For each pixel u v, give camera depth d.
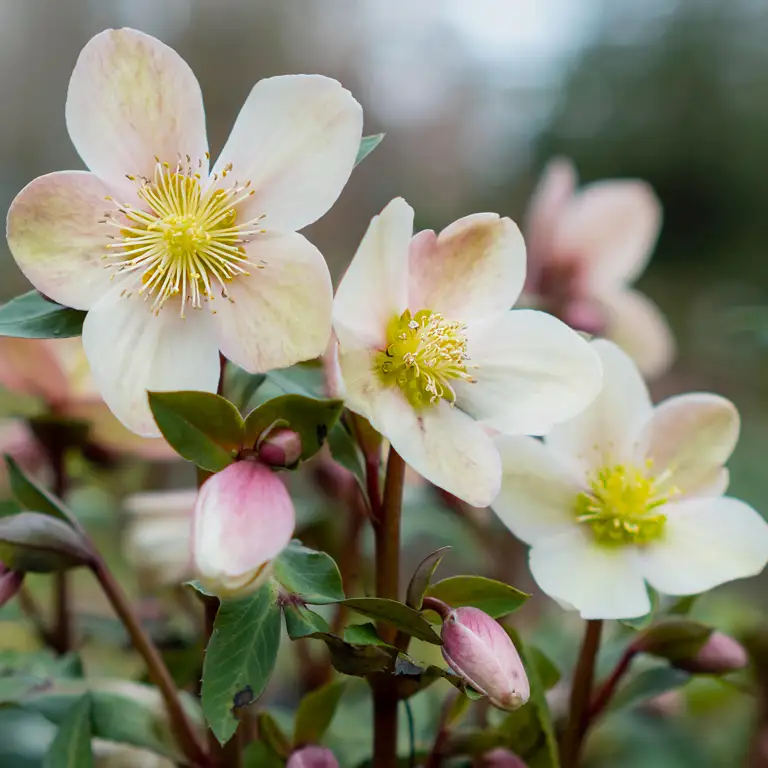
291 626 0.45
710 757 0.67
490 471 0.46
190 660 0.54
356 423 0.47
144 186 0.47
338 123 0.46
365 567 0.61
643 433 0.50
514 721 0.48
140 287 0.46
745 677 0.58
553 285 0.64
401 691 0.47
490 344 0.48
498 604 0.46
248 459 0.45
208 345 0.46
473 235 0.47
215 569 0.43
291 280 0.46
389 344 0.47
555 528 0.49
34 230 0.46
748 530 0.48
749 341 1.17
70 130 0.46
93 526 0.63
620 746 0.67
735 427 0.50
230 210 0.46
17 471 0.49
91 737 0.49
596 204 0.64
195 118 0.47
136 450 0.56
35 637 0.60
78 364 0.55
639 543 0.49
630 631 0.54
